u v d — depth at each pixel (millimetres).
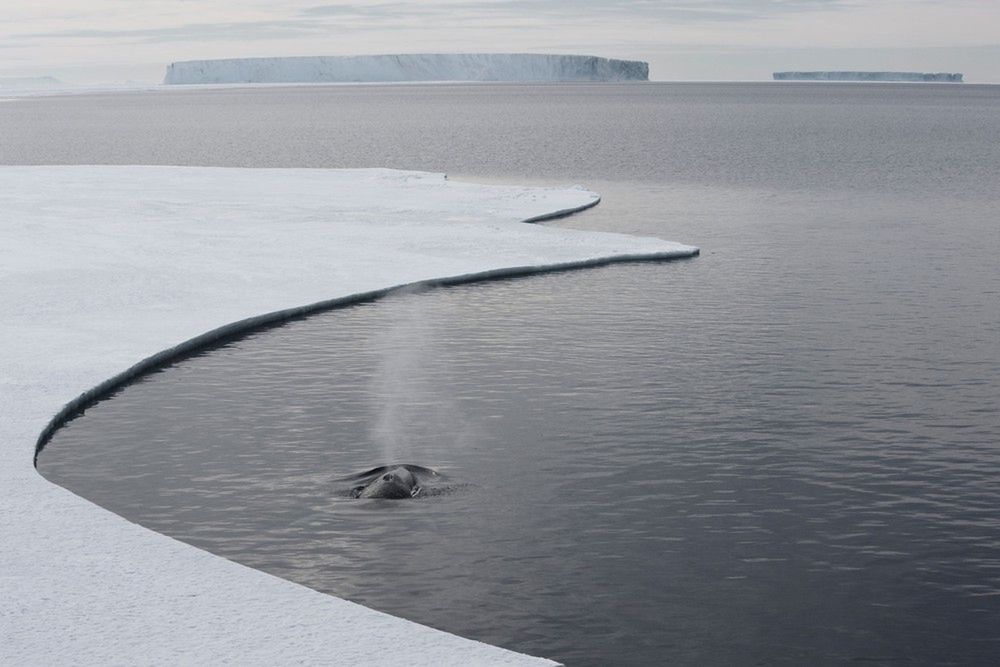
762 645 10320
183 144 91312
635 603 11109
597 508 13555
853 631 10594
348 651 9156
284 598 10234
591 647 10258
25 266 26812
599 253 31359
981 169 65500
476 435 16297
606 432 16469
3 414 16000
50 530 11797
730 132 107812
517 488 14188
